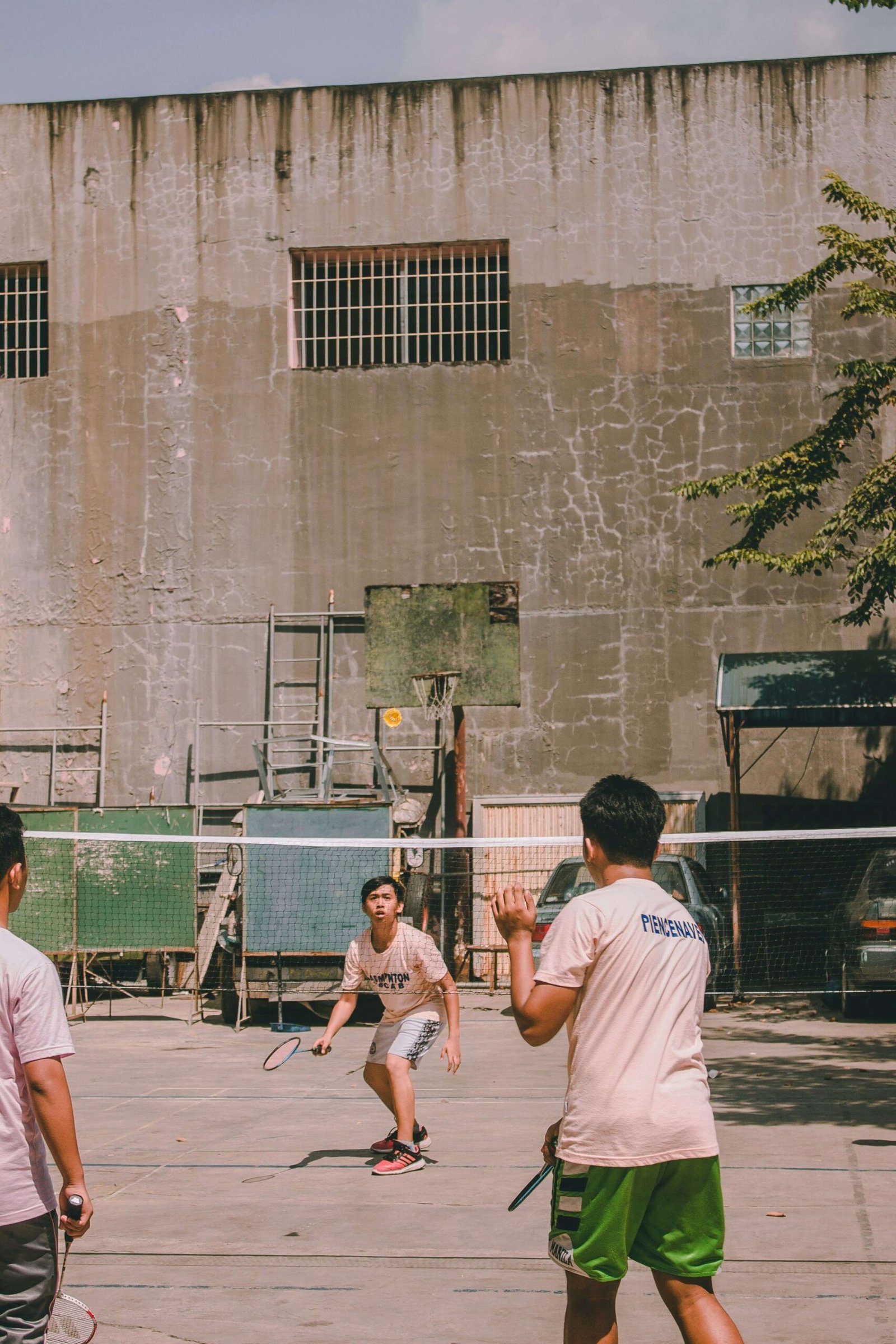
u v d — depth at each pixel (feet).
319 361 63.57
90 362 63.62
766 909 57.88
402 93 63.05
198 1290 18.26
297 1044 26.53
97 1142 28.27
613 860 13.12
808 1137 26.84
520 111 62.54
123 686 62.18
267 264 63.16
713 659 59.72
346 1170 25.18
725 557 50.42
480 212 62.39
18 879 12.60
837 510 59.57
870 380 49.93
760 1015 47.09
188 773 61.57
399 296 63.26
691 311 61.21
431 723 60.64
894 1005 47.29
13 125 64.85
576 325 61.62
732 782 52.75
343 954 48.42
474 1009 50.83
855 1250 19.29
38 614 62.80
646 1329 16.55
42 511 63.26
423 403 62.03
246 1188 23.91
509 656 58.95
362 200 63.00
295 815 49.62
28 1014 11.68
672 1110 11.85
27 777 62.18
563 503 61.00
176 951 53.93
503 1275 18.69
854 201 49.57
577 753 59.93
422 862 51.98
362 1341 16.25
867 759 58.70
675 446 60.75
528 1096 32.94
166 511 62.69
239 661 61.87
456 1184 23.94
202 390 63.00
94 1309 17.51
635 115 62.03
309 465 62.28
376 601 59.82
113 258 63.93
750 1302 17.19
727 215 61.36
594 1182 11.87
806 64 61.46
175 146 64.03
